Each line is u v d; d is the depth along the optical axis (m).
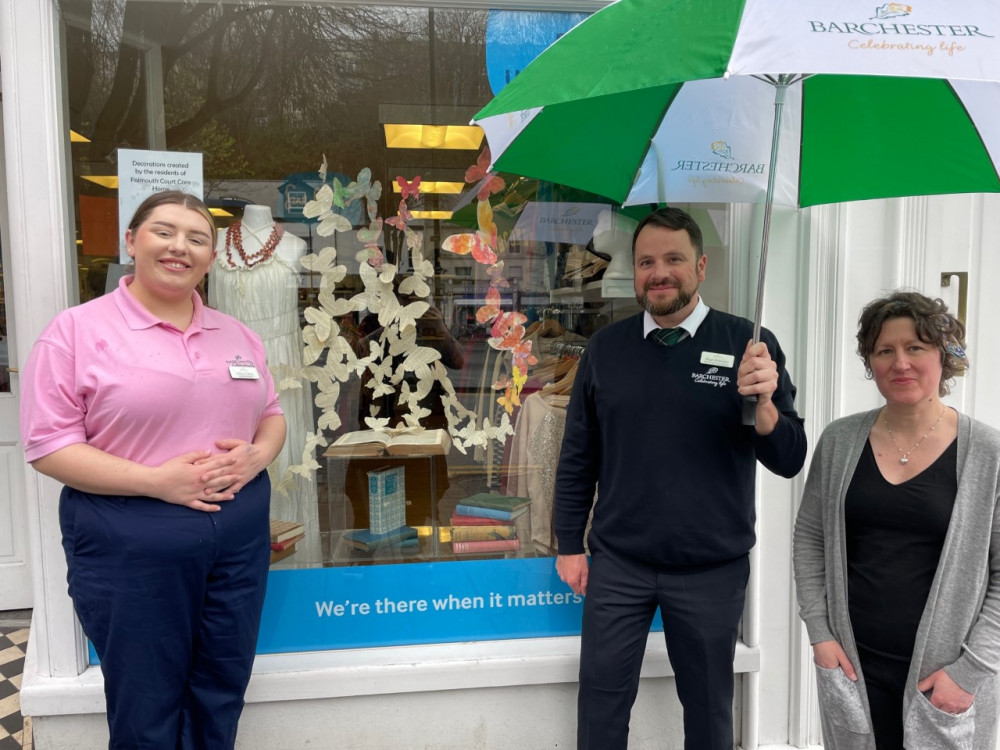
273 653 2.18
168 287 1.50
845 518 1.53
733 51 1.05
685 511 1.70
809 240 2.19
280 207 2.19
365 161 2.22
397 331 2.28
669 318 1.74
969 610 1.39
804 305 2.22
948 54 1.04
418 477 2.29
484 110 1.37
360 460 2.26
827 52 1.04
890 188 1.85
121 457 1.49
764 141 1.89
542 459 2.34
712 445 1.71
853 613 1.52
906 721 1.43
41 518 1.97
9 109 1.90
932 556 1.43
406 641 2.24
